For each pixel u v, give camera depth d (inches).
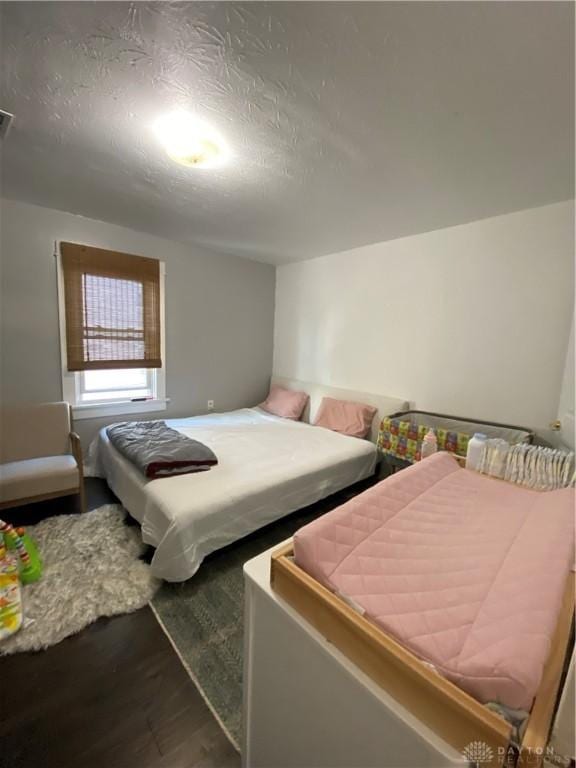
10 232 99.2
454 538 38.7
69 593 65.0
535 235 87.5
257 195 86.2
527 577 30.6
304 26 39.2
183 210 99.3
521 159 65.1
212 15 38.6
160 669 52.9
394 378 122.0
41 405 101.7
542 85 46.1
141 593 66.4
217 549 73.2
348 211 94.4
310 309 152.9
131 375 133.6
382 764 24.2
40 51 44.0
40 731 44.1
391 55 42.5
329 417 132.0
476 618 27.1
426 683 21.9
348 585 30.2
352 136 60.0
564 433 79.6
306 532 33.5
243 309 158.7
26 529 84.0
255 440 112.0
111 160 71.6
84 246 110.5
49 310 108.3
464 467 62.5
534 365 89.7
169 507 68.8
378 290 125.3
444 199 84.3
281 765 33.5
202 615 63.1
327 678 27.5
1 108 55.5
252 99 51.6
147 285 127.1
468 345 102.0
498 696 21.1
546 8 35.4
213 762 41.9
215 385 153.9
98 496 104.7
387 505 42.8
